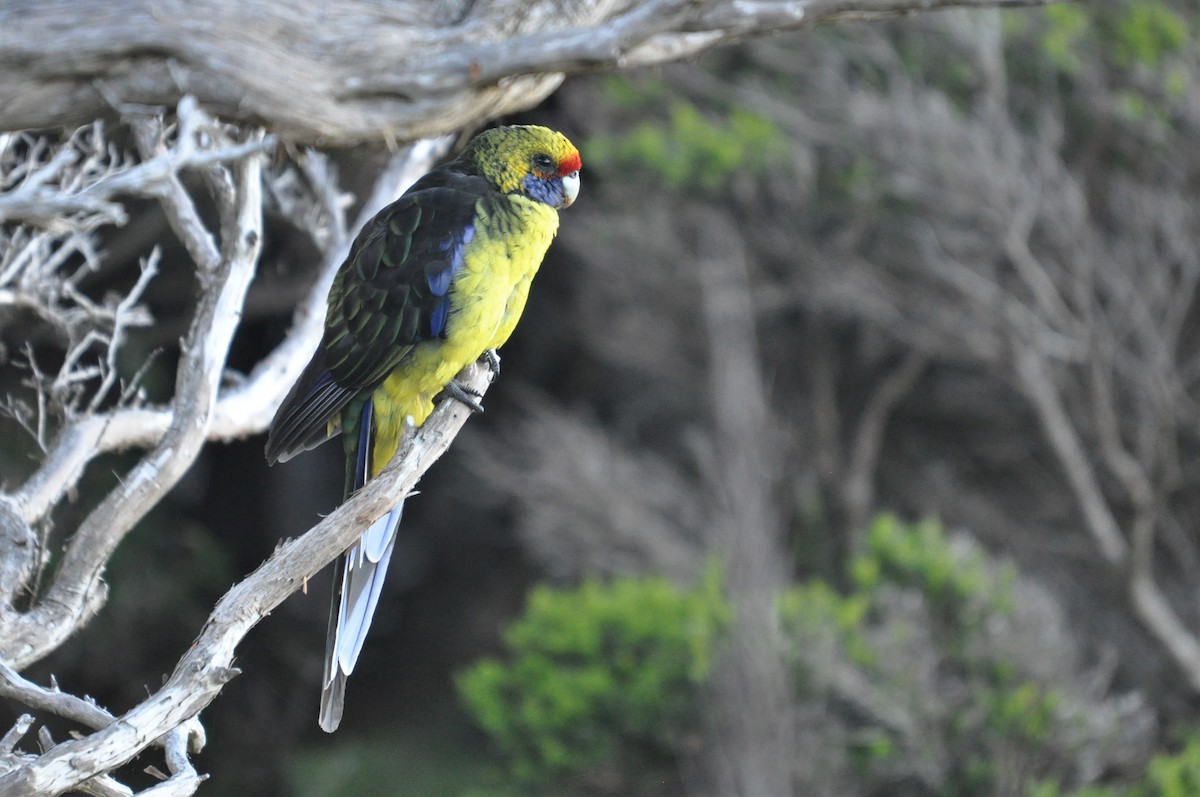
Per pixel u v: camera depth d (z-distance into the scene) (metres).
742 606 10.20
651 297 17.67
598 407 20.33
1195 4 16.77
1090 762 9.99
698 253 17.44
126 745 3.84
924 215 16.56
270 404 5.93
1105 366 15.44
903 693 10.12
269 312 15.99
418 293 5.81
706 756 10.02
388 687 21.34
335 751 18.91
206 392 4.95
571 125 18.64
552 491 15.21
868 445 17.17
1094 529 15.38
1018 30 16.45
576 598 11.52
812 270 17.03
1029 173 16.12
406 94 3.90
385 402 6.02
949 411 17.66
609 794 10.42
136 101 3.72
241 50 3.71
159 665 17.75
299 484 21.58
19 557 4.79
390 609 21.86
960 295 16.48
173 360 16.48
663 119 17.61
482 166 6.28
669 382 17.98
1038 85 16.73
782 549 15.03
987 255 16.41
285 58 3.77
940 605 10.66
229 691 19.95
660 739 10.16
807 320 18.02
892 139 16.03
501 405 20.81
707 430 16.69
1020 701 9.94
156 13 3.65
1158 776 10.01
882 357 18.14
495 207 6.02
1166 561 16.25
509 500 19.91
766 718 9.91
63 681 17.41
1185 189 16.17
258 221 5.07
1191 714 14.56
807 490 16.84
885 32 16.69
